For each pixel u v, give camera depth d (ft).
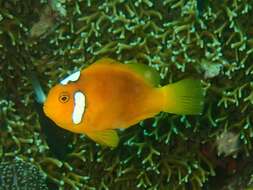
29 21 2.03
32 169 1.89
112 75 1.40
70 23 2.01
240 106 2.01
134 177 2.07
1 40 1.98
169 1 1.98
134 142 2.01
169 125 2.02
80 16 2.03
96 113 1.40
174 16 2.02
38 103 2.02
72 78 1.39
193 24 1.98
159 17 2.00
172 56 1.96
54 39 2.01
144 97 1.39
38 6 2.01
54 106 1.37
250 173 2.07
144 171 2.05
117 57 2.00
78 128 1.40
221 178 2.15
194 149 2.06
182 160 2.05
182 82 1.39
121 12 1.98
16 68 2.02
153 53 2.00
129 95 1.39
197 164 2.05
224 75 2.00
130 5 2.02
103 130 1.43
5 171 1.86
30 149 1.97
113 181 2.09
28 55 2.03
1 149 1.93
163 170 2.06
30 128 2.02
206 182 2.14
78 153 2.04
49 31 2.02
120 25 2.00
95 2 2.02
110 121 1.41
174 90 1.38
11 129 1.95
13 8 2.00
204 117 2.01
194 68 1.97
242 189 2.06
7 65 2.01
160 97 1.38
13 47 2.01
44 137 2.04
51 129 2.03
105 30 2.02
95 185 2.09
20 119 2.00
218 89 2.00
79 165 2.10
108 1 1.99
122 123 1.42
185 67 1.98
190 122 2.02
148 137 2.03
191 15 1.97
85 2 2.02
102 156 2.04
